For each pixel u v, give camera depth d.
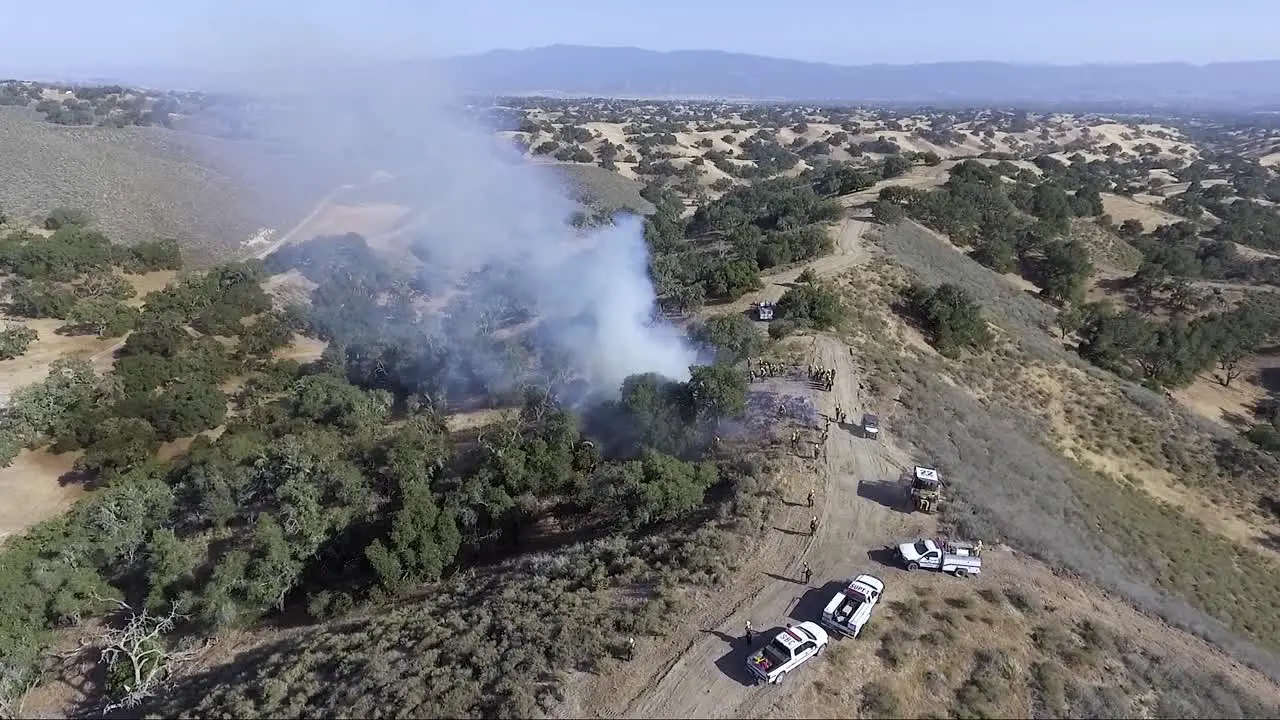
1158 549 47.84
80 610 43.97
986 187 123.62
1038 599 35.69
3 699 37.91
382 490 48.97
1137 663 32.31
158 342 77.06
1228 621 41.38
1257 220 147.25
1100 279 112.81
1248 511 58.59
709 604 34.41
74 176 131.75
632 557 37.84
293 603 43.25
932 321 74.38
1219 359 92.38
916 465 47.03
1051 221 120.19
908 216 110.50
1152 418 68.38
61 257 90.06
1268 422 81.94
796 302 69.50
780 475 45.09
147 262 101.25
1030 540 40.19
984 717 28.73
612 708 28.80
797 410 53.00
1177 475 61.75
